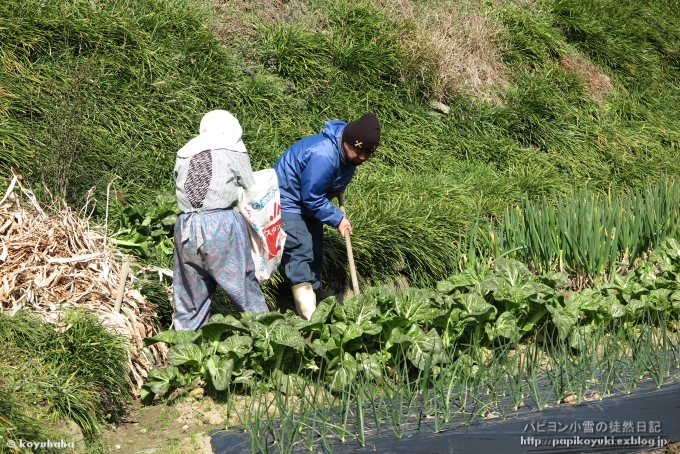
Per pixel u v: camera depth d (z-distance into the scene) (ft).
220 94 34.76
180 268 22.41
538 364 23.53
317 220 26.21
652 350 24.18
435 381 21.54
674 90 55.11
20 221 22.63
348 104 37.99
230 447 18.58
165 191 29.12
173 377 20.93
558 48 49.78
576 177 41.37
